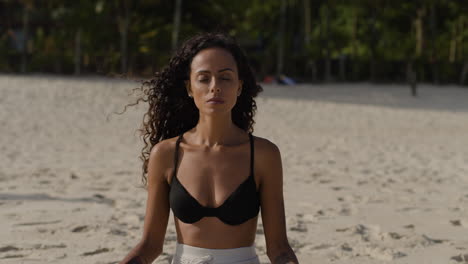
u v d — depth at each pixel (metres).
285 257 2.51
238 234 2.49
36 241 4.82
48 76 36.78
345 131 16.75
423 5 46.78
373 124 18.97
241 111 2.76
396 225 5.73
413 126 18.52
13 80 28.36
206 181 2.47
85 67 41.66
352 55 48.72
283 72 46.31
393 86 40.97
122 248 4.64
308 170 9.45
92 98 22.38
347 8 49.25
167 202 2.60
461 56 46.00
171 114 2.79
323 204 6.71
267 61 46.19
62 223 5.45
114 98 22.61
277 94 29.27
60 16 41.81
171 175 2.52
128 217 5.76
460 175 9.30
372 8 47.81
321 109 23.34
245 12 44.78
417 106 26.30
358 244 4.93
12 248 4.59
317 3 51.62
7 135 13.53
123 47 39.03
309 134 15.77
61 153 11.05
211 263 2.46
